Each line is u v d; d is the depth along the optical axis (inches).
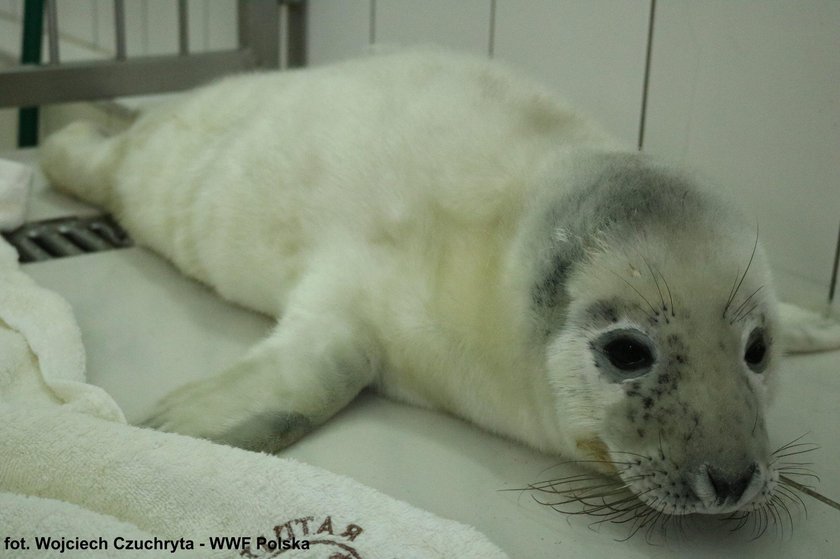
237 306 49.1
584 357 38.0
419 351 41.9
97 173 55.0
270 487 36.6
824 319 48.6
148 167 52.0
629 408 37.2
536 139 42.9
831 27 46.7
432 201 42.5
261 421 40.2
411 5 62.8
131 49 83.6
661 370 36.9
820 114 47.7
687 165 42.0
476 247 41.1
